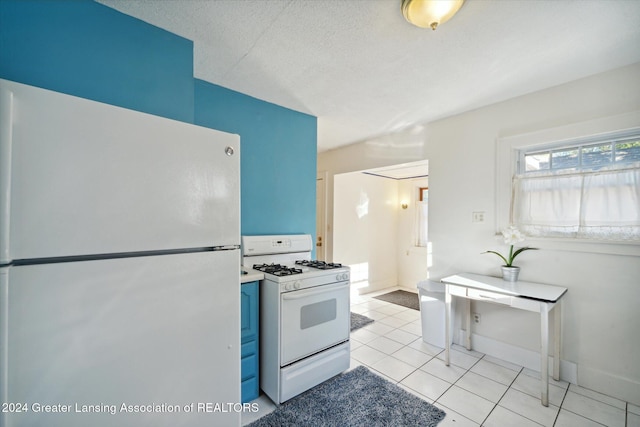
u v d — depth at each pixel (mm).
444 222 2803
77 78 1285
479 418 1682
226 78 2076
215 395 1064
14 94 702
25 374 721
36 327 735
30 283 726
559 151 2172
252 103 2391
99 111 827
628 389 1823
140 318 897
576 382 2023
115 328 851
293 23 1465
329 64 1866
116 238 853
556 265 2125
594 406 1786
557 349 2066
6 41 1132
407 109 2615
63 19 1254
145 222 906
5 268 679
